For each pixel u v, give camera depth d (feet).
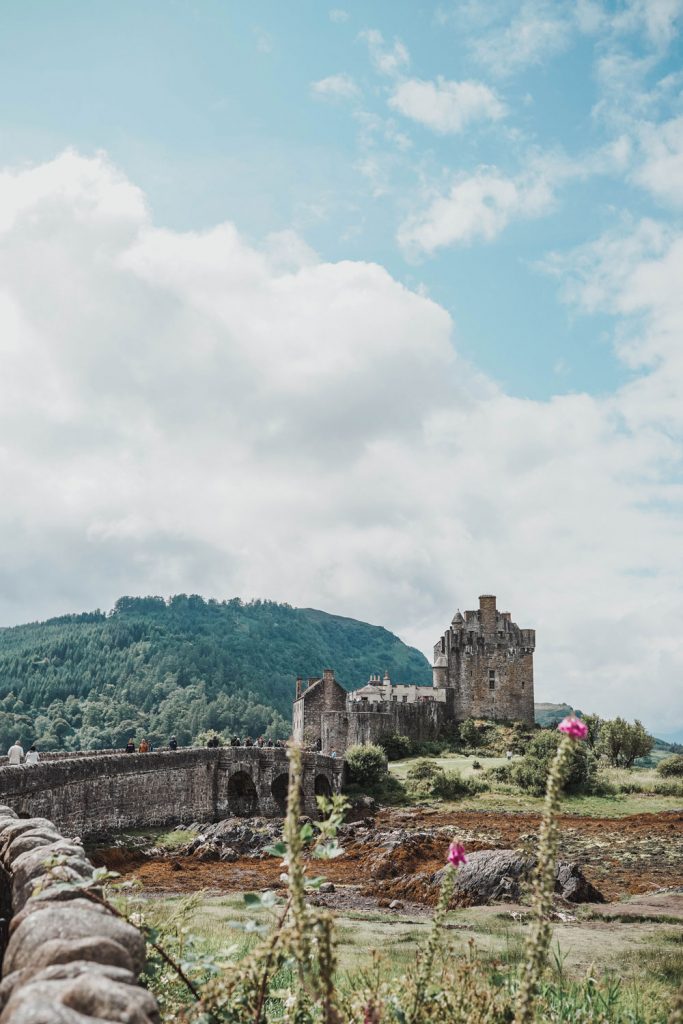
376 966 25.30
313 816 209.46
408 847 106.52
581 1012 29.04
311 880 18.06
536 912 15.28
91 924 15.30
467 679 359.87
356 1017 20.22
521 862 77.36
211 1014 18.95
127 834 136.15
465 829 161.27
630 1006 34.65
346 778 244.01
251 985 19.70
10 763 122.31
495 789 235.20
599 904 71.77
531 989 15.24
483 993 23.29
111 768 134.62
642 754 291.38
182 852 122.93
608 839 144.25
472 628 364.79
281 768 205.67
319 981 16.26
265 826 141.18
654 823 172.14
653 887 94.48
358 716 321.32
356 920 62.59
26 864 22.47
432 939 20.22
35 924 15.30
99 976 12.37
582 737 15.26
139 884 20.44
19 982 13.65
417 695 366.22
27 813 105.60
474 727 335.67
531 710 358.64
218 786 178.81
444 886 20.31
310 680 382.83
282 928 18.35
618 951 49.49
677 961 46.11
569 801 214.69
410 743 314.96
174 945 22.79
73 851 22.77
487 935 55.21
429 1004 20.77
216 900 72.74
